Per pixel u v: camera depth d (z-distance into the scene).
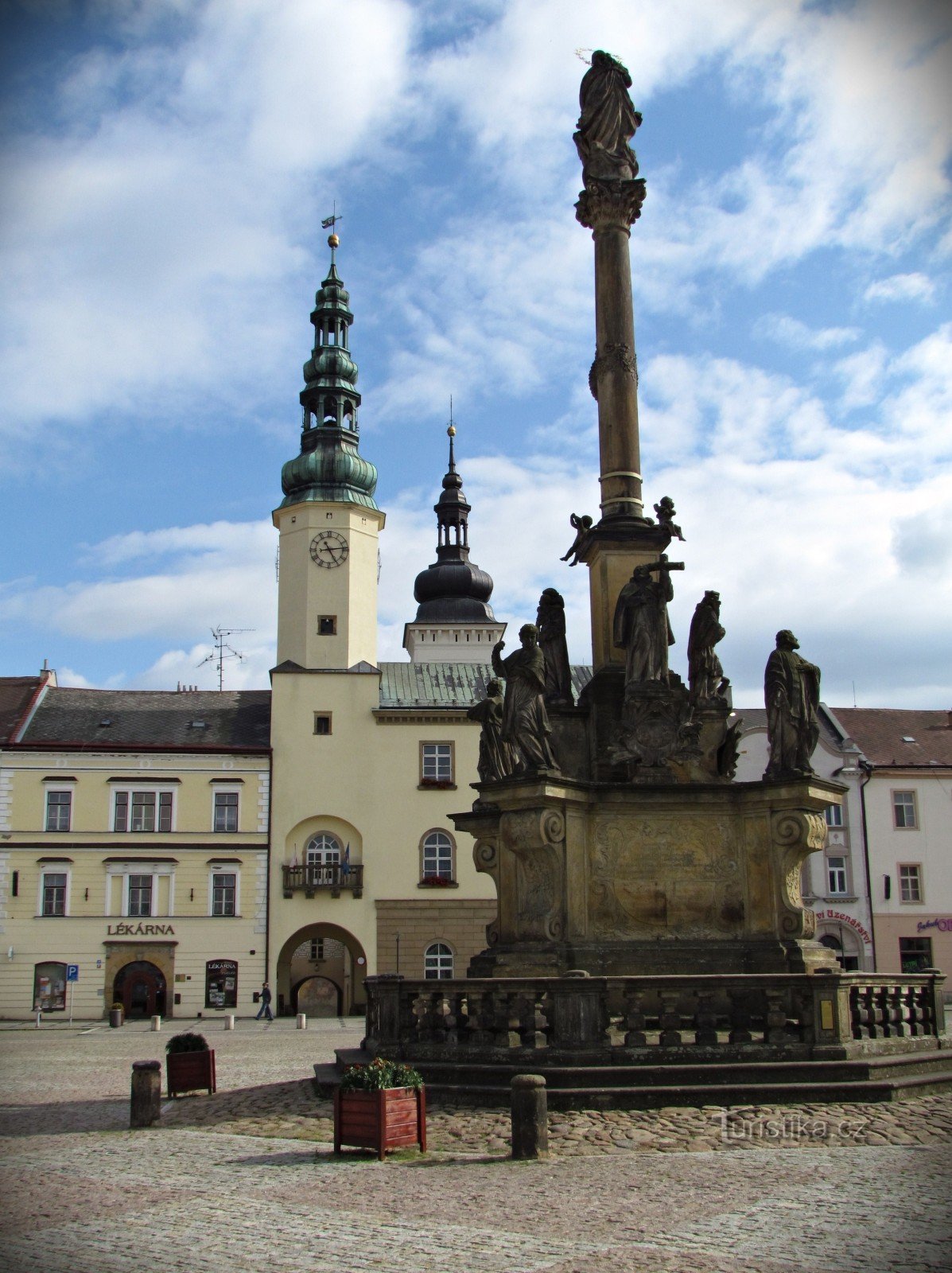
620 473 20.28
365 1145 12.71
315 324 70.62
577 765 18.94
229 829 57.03
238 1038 36.78
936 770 60.00
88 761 56.53
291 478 66.25
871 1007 15.35
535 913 16.77
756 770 60.62
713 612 18.45
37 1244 9.56
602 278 20.98
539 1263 8.73
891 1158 11.83
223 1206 10.75
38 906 55.16
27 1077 24.19
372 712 58.84
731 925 17.09
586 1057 14.35
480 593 96.06
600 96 21.55
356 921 56.84
